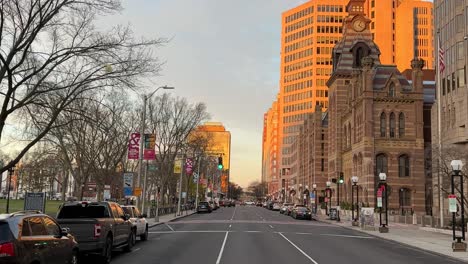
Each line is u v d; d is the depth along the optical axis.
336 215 55.00
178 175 85.50
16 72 20.75
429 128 69.81
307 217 59.81
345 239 30.28
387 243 28.58
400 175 62.28
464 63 54.59
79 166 49.47
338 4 179.25
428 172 64.31
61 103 24.19
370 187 60.97
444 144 52.78
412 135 62.88
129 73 22.52
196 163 82.50
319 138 101.25
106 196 38.16
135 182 72.06
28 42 20.17
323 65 177.88
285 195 173.25
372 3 176.62
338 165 77.44
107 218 17.88
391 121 63.19
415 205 61.38
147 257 18.77
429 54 172.62
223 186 170.88
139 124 54.25
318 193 99.44
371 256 20.81
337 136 78.25
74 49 22.28
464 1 54.97
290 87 188.12
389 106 63.09
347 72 80.12
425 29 174.25
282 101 190.88
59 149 53.75
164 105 69.00
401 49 170.88
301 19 185.62
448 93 57.62
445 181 44.41
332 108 84.25
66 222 16.38
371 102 62.84
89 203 18.27
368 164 61.62
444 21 60.31
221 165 56.31
